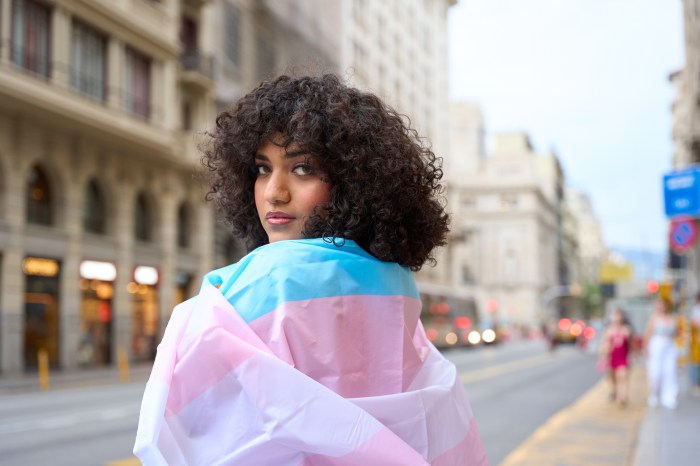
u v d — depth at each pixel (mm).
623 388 12383
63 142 22719
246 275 1226
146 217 26812
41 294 21969
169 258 27094
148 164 26250
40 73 21094
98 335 24031
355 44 43281
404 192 1366
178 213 28438
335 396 1117
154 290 26562
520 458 7020
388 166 1342
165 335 1201
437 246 1503
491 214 95438
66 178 22859
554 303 108188
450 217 1531
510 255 94562
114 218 24844
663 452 6797
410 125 1569
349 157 1325
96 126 22391
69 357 22547
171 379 1138
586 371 24078
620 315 12703
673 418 9820
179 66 27375
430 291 37531
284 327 1172
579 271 152875
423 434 1216
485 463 1399
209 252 29438
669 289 21734
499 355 38625
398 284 1317
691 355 14195
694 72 16594
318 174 1354
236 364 1115
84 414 12211
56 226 22688
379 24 48250
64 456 8188
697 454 6660
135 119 24016
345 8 41906
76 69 22328
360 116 1368
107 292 24484
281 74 1446
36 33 21062
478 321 47406
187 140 27203
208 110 28734
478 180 96188
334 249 1260
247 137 1375
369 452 1102
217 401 1127
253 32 32125
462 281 93438
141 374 22016
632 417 10656
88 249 23469
